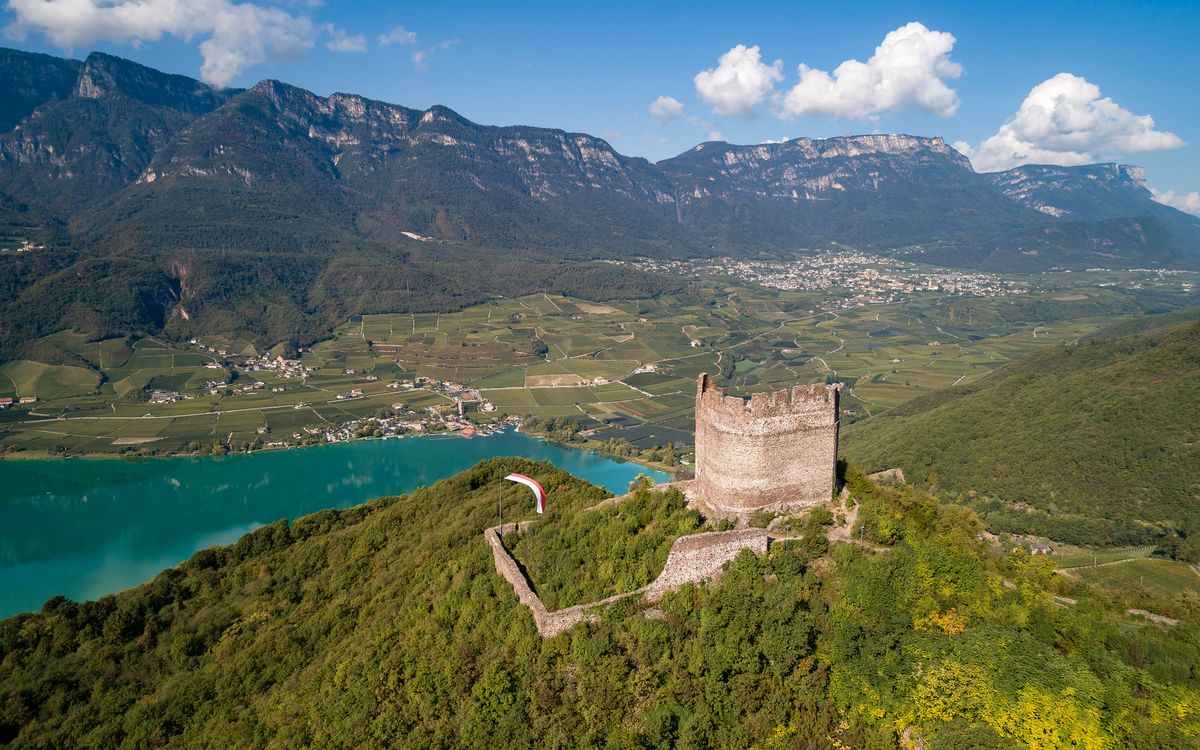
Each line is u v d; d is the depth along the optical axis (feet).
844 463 199.31
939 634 152.15
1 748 204.33
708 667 145.28
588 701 143.23
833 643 147.43
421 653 171.73
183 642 232.94
